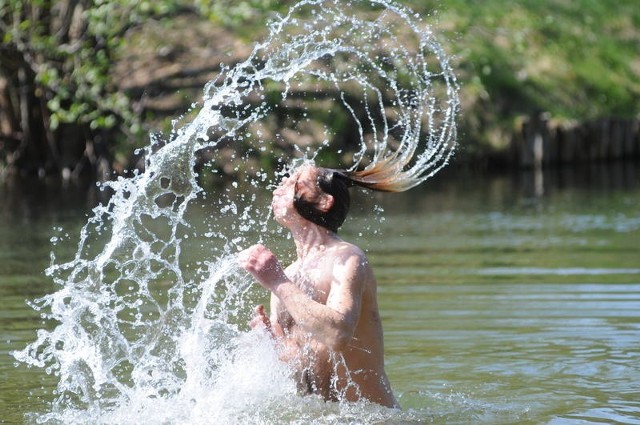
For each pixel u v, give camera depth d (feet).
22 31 120.06
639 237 82.43
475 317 53.57
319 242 35.88
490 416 36.88
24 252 76.48
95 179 126.41
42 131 130.72
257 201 102.06
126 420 36.86
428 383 41.70
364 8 85.10
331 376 35.91
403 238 83.71
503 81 150.10
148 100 126.21
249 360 37.01
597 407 38.01
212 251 71.67
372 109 113.29
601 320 52.54
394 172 37.52
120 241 41.14
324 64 105.60
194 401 37.42
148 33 135.13
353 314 33.63
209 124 39.58
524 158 142.41
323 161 112.88
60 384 41.09
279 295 33.37
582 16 182.39
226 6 119.14
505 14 169.89
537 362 44.78
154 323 49.85
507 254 74.28
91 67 117.70
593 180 131.44
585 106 157.07
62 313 40.04
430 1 134.10
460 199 112.98
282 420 35.19
